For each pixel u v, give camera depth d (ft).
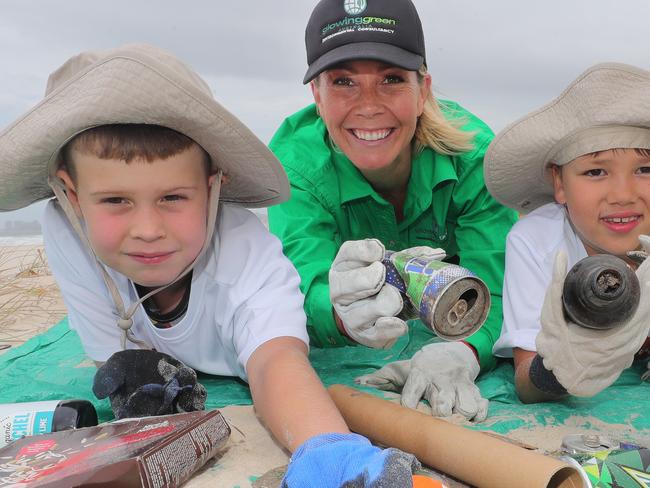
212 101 1.80
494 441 1.52
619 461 1.42
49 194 2.23
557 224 2.35
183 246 1.90
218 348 2.30
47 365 2.81
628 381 2.37
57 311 4.55
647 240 1.96
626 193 2.09
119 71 1.72
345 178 2.93
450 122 2.95
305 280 2.64
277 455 1.70
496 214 2.88
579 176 2.18
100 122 1.76
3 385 2.56
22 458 1.43
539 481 1.34
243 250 2.13
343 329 2.50
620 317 1.65
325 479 1.15
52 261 2.24
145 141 1.76
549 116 2.21
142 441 1.43
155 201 1.83
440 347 2.26
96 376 1.86
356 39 2.57
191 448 1.50
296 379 1.65
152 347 2.30
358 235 3.10
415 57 2.62
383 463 1.08
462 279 1.63
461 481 1.59
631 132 2.06
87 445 1.47
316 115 3.30
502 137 2.33
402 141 2.70
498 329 2.50
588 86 2.08
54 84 2.04
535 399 2.14
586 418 1.98
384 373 2.30
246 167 2.08
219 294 2.10
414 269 1.71
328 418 1.50
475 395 2.03
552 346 1.78
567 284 1.69
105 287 2.20
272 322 1.96
